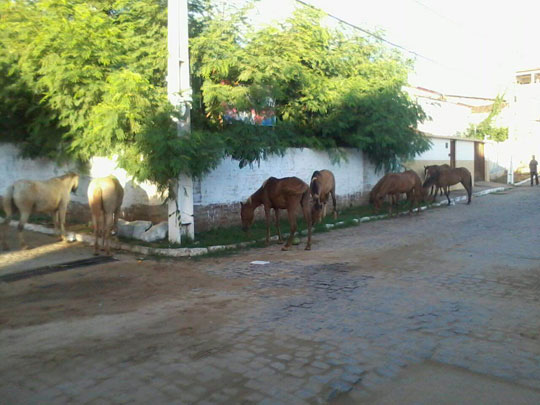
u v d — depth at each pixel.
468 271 8.23
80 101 10.21
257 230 12.12
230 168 12.30
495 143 30.50
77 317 5.96
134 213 11.52
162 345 5.04
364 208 16.97
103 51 10.18
